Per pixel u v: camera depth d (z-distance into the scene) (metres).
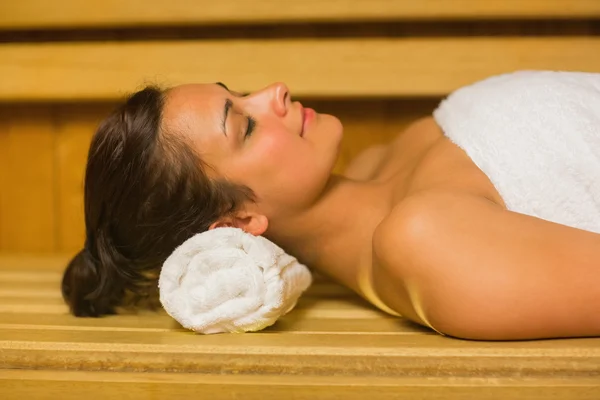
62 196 2.23
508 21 2.04
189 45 2.01
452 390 1.03
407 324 1.34
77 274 1.48
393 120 2.13
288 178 1.39
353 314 1.44
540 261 1.12
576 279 1.11
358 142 2.14
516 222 1.17
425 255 1.16
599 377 1.06
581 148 1.28
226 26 2.11
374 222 1.44
